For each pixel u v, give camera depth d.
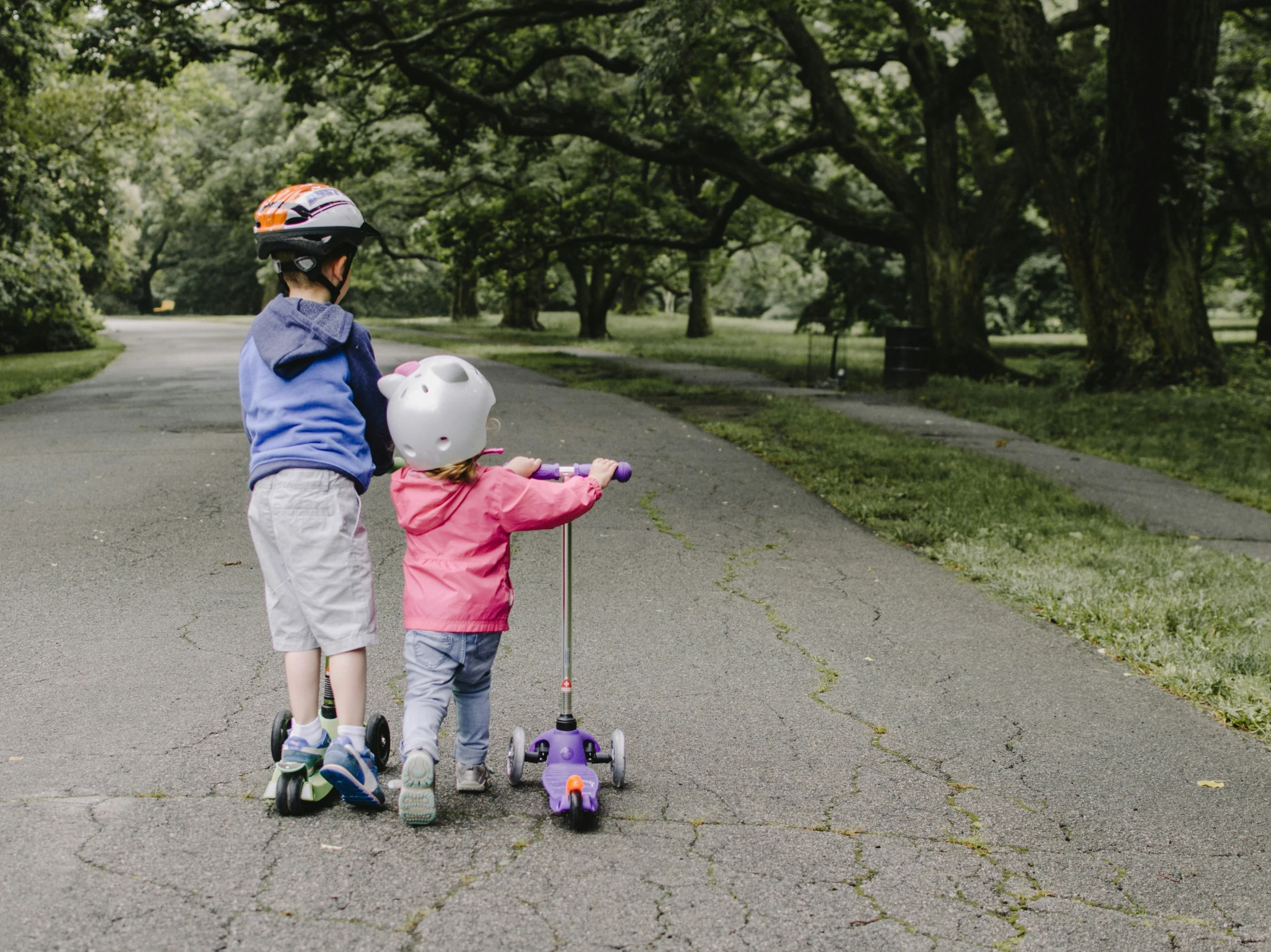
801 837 3.31
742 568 6.82
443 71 22.83
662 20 16.67
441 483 3.26
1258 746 4.25
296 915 2.74
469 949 2.62
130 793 3.44
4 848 3.04
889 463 10.68
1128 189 18.42
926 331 19.44
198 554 6.73
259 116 49.72
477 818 3.36
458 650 3.28
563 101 22.84
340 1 20.50
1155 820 3.55
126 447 11.05
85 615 5.43
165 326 48.88
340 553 3.30
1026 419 15.21
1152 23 17.47
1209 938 2.83
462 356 27.08
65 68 23.16
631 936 2.70
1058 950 2.74
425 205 40.25
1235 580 6.91
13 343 28.05
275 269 3.48
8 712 4.12
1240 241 35.59
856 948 2.70
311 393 3.34
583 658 5.01
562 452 11.00
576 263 40.06
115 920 2.68
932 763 3.96
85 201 29.75
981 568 6.89
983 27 18.50
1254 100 24.31
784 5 17.05
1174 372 18.62
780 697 4.60
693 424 13.59
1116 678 5.02
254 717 4.14
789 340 41.28
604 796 3.56
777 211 42.09
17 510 7.93
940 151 22.28
